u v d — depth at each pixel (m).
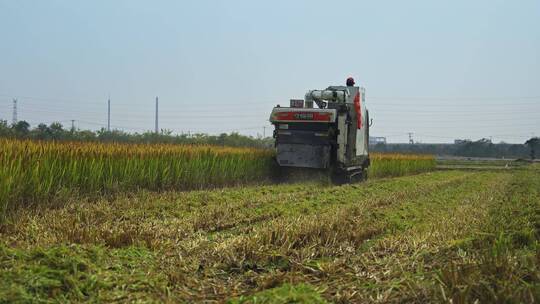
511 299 5.44
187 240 9.16
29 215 10.73
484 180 29.73
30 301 5.39
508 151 103.44
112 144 17.91
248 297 5.85
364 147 24.97
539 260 6.85
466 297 5.46
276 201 15.05
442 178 31.39
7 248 6.88
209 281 6.78
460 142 118.56
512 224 10.47
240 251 7.89
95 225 10.12
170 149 18.69
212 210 12.73
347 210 13.20
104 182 15.15
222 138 41.69
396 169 37.56
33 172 12.12
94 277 6.12
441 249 8.05
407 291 5.99
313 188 19.25
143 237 8.85
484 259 6.58
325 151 21.08
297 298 5.61
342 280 6.68
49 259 6.46
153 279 6.45
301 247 8.44
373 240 9.69
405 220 12.37
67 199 13.04
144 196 14.69
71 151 14.26
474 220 11.55
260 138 43.91
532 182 27.56
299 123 21.48
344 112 21.84
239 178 21.03
